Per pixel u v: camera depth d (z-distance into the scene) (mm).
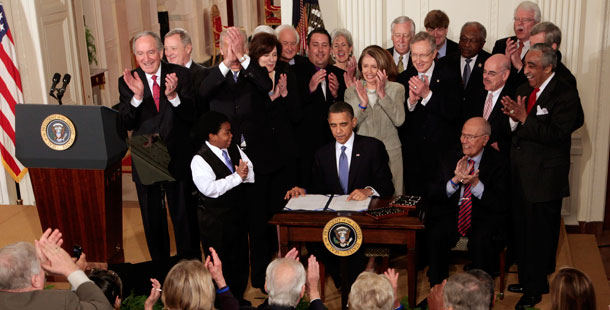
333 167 4562
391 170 4957
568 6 5543
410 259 4137
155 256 4828
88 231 4344
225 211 4199
